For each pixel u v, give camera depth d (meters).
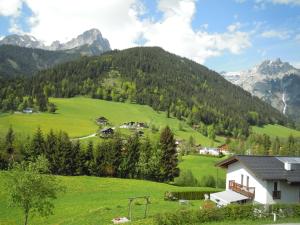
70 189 73.62
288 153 184.12
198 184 101.75
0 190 61.31
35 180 41.28
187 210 35.34
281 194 47.44
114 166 110.25
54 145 110.81
